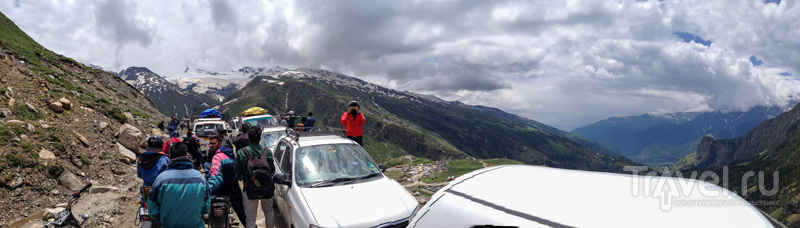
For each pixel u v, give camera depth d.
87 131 12.44
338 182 6.79
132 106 30.23
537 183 2.29
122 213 8.11
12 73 15.04
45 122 11.55
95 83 30.72
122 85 37.50
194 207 4.54
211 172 5.82
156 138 5.66
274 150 8.82
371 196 6.46
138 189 9.88
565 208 1.94
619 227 1.70
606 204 1.90
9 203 7.56
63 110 13.10
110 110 16.64
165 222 4.48
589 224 1.77
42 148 9.54
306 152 7.27
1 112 10.56
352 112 9.66
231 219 5.97
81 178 9.56
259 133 6.29
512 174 2.51
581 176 2.33
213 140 6.85
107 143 12.42
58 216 5.00
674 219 1.73
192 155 11.20
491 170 2.64
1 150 8.43
